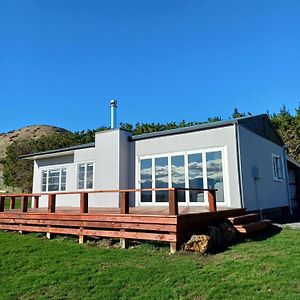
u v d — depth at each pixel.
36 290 5.06
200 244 6.63
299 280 4.85
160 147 12.78
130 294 4.71
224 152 11.10
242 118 11.84
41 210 11.40
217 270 5.47
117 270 5.75
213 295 4.47
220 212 8.70
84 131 37.91
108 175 13.68
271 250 6.70
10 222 10.65
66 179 16.78
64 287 5.11
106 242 8.08
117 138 13.59
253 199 11.64
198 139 11.78
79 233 8.55
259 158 13.09
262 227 9.20
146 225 7.37
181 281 5.09
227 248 7.04
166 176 12.40
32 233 10.02
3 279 5.68
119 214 7.89
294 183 19.31
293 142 29.50
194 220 7.48
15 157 35.22
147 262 6.19
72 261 6.49
